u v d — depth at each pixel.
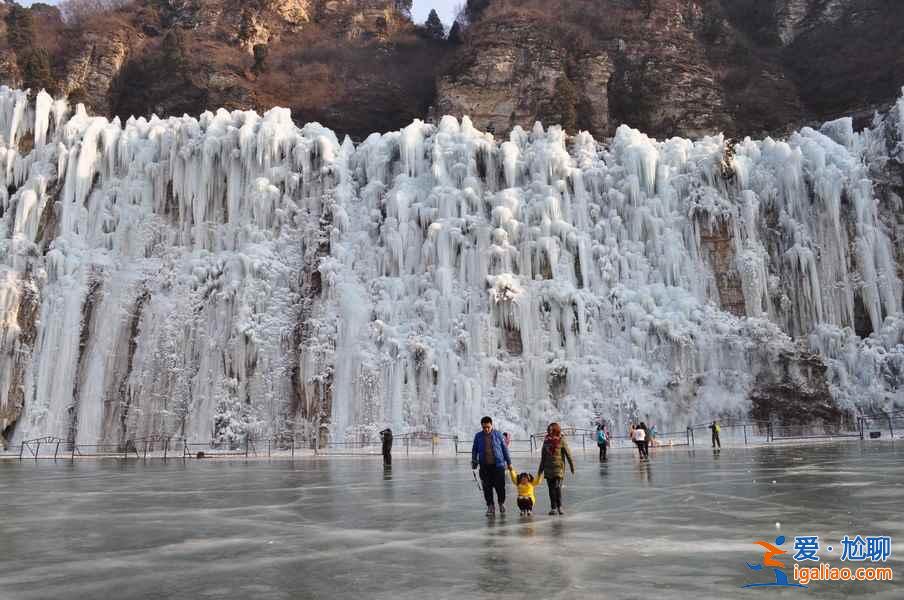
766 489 16.48
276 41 102.69
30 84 76.06
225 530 12.55
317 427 46.94
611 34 89.69
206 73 88.06
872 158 56.38
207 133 57.06
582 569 8.84
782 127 86.25
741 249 53.62
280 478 23.67
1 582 8.70
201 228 55.47
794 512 12.92
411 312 50.84
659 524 12.09
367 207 55.84
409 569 9.11
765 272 52.75
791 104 88.94
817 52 95.56
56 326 50.66
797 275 53.03
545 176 55.81
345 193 55.81
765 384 47.12
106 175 57.94
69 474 26.81
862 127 81.69
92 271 53.12
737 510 13.41
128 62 90.31
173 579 8.79
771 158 57.06
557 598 7.54
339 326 49.66
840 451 29.45
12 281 50.94
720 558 9.33
